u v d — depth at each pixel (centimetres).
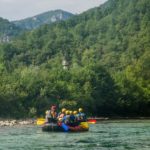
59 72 14200
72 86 13762
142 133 6731
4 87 12594
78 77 14438
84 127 7256
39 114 12700
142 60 18112
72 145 4988
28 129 8094
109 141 5425
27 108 12644
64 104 12975
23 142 5369
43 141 5494
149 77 17125
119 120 12369
